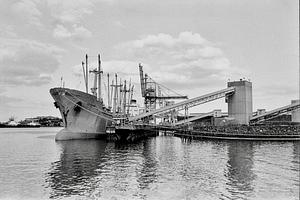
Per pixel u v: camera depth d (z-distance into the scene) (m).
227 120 96.69
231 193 25.47
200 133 88.69
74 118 75.69
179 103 92.38
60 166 38.59
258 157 44.50
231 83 96.94
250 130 82.44
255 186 27.47
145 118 110.69
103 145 66.25
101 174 33.09
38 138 103.81
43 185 28.78
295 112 98.12
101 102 88.81
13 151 57.09
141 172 33.81
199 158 44.34
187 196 24.81
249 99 96.88
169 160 42.62
